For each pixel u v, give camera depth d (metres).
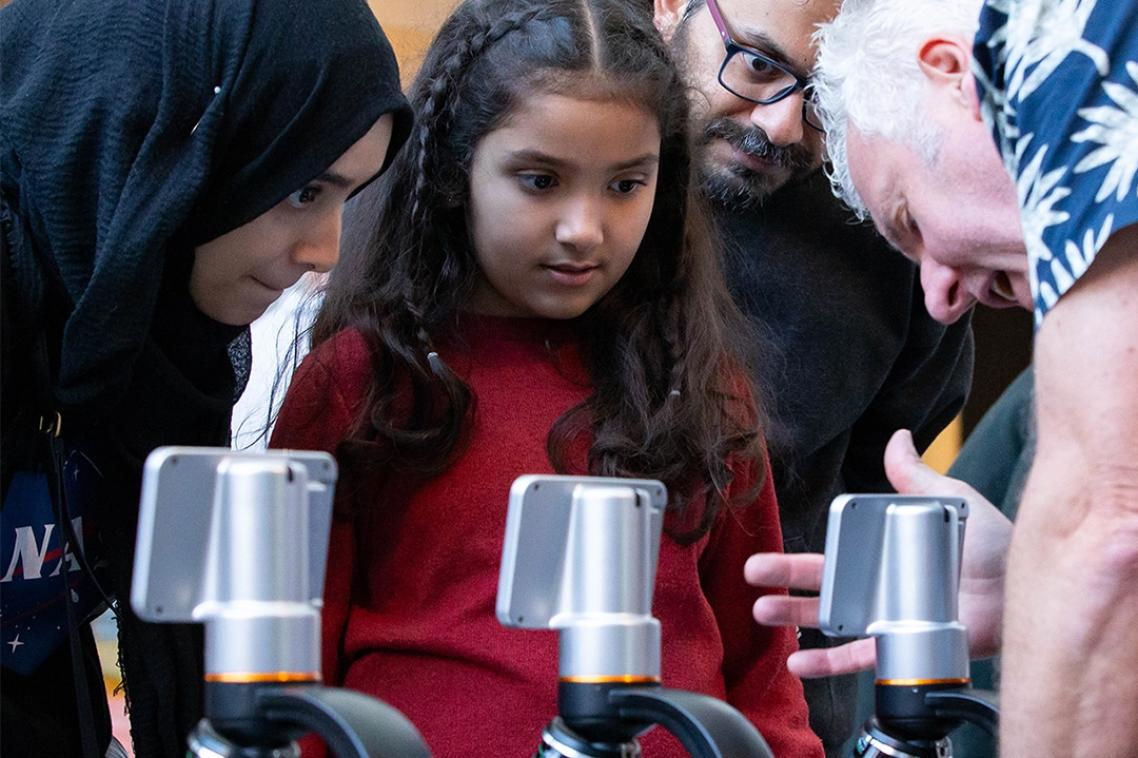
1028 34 1.05
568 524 0.91
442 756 1.34
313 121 1.22
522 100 1.43
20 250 1.20
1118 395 0.99
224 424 1.34
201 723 0.84
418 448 1.42
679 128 1.55
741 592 1.52
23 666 1.27
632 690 0.89
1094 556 1.00
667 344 1.54
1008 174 1.13
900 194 1.28
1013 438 2.11
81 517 1.30
